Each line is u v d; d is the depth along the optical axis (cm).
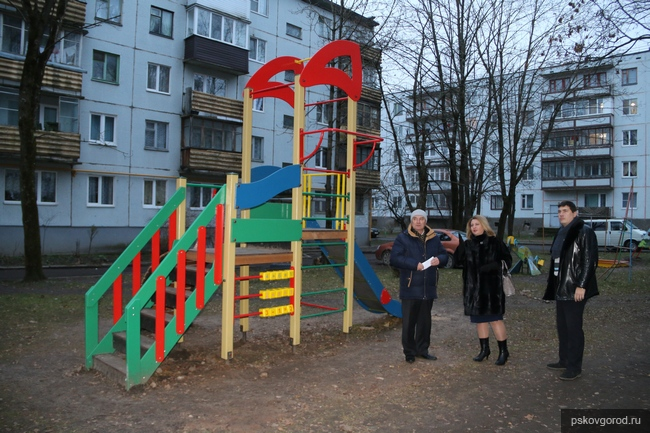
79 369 530
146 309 580
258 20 2680
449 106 2000
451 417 412
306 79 630
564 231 531
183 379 503
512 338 702
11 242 1947
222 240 546
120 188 2206
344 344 661
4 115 1919
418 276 575
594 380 511
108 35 2142
